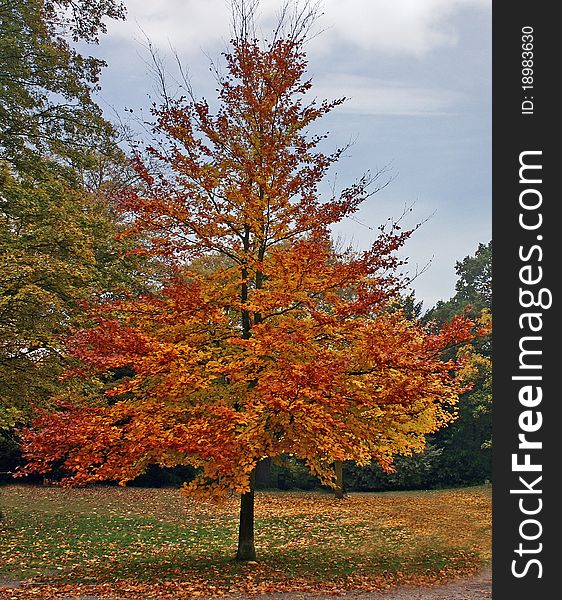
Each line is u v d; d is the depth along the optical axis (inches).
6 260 582.2
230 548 536.1
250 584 390.0
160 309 426.9
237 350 428.5
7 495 913.5
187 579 402.9
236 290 449.7
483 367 1278.3
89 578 411.5
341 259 478.6
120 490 1032.8
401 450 455.2
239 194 434.0
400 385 374.3
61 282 617.0
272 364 401.1
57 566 458.6
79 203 705.6
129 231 441.1
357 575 430.3
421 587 399.9
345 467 1263.5
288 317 420.8
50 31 745.6
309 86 446.3
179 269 468.1
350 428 384.5
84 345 403.2
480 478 1318.9
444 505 913.5
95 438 373.7
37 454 376.8
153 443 343.0
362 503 938.1
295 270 391.2
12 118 699.4
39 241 636.7
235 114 454.3
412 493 1174.3
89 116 743.1
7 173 644.7
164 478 1137.4
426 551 535.5
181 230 444.1
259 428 366.3
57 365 625.3
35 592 370.9
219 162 451.2
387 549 545.3
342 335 404.8
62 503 837.8
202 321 419.2
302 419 362.9
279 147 441.4
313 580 408.8
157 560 477.7
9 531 605.3
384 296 385.7
